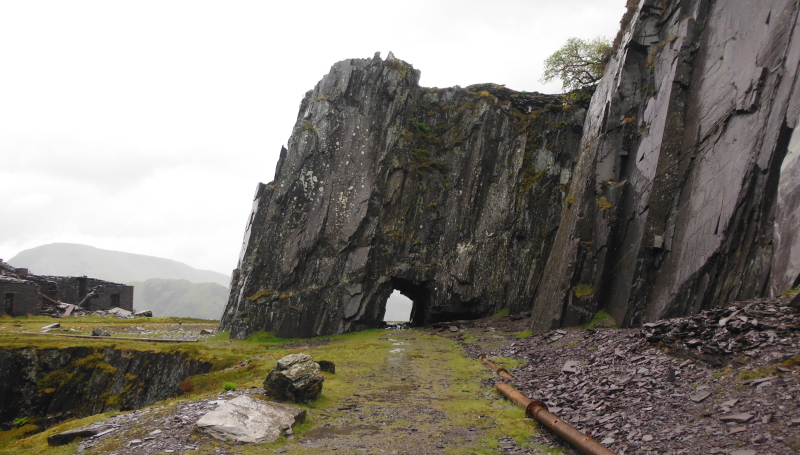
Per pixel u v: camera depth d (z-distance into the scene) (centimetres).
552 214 3934
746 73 2133
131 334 3541
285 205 3906
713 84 2350
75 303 5525
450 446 1125
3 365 2761
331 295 3731
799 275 1551
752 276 1866
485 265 3888
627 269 2553
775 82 1972
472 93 4362
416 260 3956
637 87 2948
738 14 2300
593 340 2100
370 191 3938
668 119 2503
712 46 2438
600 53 3931
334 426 1260
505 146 4138
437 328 3534
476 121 4162
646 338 1702
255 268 3759
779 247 1677
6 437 2505
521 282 3831
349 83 4172
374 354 2514
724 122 2200
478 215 4016
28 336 3116
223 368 2486
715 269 2050
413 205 4075
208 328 4159
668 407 1157
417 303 4531
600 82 3491
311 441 1133
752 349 1262
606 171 2925
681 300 2170
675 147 2464
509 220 3950
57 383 2794
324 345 3078
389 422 1318
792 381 1038
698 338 1467
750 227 1948
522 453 1080
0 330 3525
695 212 2239
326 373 1956
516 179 4034
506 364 2156
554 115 4212
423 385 1823
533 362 2116
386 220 3984
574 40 4075
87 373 2816
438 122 4341
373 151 4059
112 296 5934
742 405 1024
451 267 3903
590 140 3250
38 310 4772
